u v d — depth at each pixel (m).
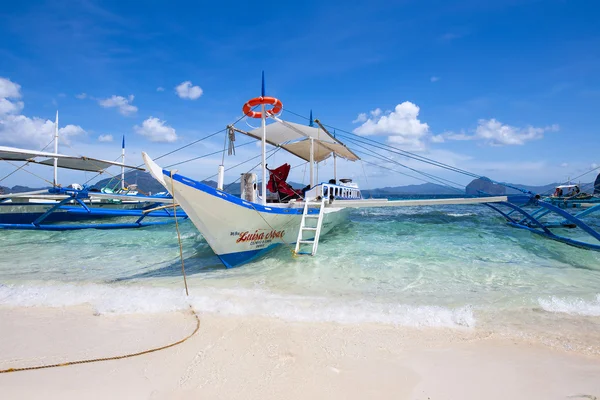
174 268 7.57
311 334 3.67
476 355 3.21
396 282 6.18
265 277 6.56
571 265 7.50
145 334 3.66
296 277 6.53
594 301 4.94
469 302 4.96
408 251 8.93
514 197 11.14
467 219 18.05
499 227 14.16
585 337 3.65
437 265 7.42
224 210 6.85
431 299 5.14
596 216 20.22
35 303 4.79
